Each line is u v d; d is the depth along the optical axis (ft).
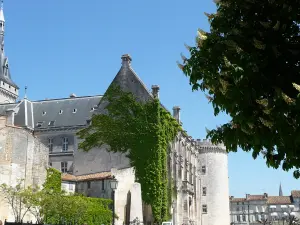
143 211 178.91
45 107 243.60
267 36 39.75
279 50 39.40
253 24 40.73
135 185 168.66
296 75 38.70
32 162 152.46
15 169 145.18
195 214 272.72
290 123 36.24
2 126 147.95
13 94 362.33
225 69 39.24
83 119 231.30
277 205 460.55
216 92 40.68
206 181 299.99
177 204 217.77
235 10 42.27
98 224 148.15
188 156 258.16
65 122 232.94
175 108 257.75
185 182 236.02
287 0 39.88
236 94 37.58
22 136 150.00
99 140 191.52
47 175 157.48
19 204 134.62
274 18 39.99
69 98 245.04
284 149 39.73
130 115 189.88
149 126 185.88
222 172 305.73
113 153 188.55
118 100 193.06
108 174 171.12
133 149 185.47
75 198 133.49
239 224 469.16
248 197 481.46
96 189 167.22
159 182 179.22
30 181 150.00
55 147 228.43
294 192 472.85
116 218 156.76
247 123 37.52
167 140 195.72
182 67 43.70
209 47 42.73
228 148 42.75
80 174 190.80
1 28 359.46
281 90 36.35
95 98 240.32
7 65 360.69
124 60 201.57
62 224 118.32
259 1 40.60
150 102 189.26
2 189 135.23
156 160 181.27
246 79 37.45
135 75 197.26
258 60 38.24
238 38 40.22
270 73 38.96
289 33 40.24
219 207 297.53
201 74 42.52
